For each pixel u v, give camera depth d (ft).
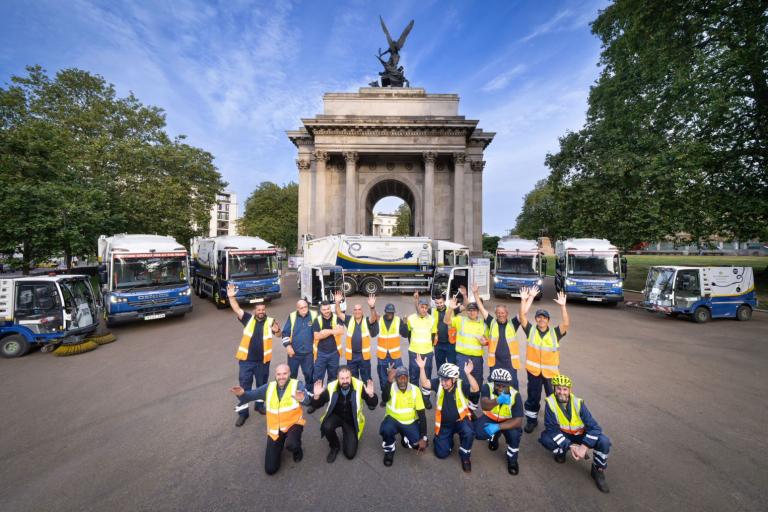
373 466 17.31
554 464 17.42
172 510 14.37
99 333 45.09
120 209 99.14
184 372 31.14
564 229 92.17
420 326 24.90
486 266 72.74
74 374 30.83
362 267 79.51
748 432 20.25
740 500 14.67
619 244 79.46
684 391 26.11
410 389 17.53
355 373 24.73
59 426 21.59
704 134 73.72
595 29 94.43
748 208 64.69
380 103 132.57
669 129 78.48
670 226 69.77
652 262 162.91
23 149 77.00
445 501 14.78
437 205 134.21
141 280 48.73
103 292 50.29
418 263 79.92
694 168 67.26
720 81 67.72
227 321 53.52
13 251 71.97
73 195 79.15
